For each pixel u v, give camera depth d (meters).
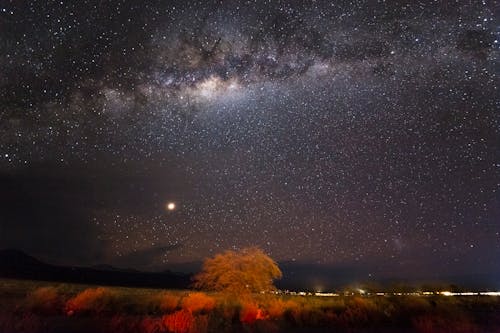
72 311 16.06
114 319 14.45
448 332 14.46
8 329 12.78
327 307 18.19
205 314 16.92
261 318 16.83
